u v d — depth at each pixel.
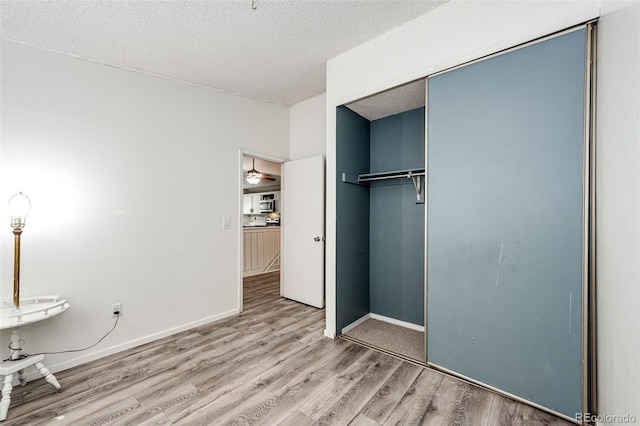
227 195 3.20
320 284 3.44
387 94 2.42
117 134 2.45
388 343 2.46
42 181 2.10
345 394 1.78
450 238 1.93
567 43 1.50
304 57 2.52
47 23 1.89
